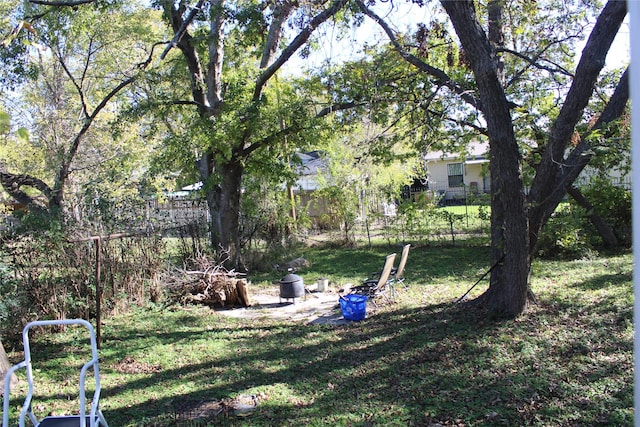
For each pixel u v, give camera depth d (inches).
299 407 191.2
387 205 832.3
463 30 256.5
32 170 765.9
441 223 665.6
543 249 511.5
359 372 226.4
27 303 302.2
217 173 511.8
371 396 197.8
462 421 172.2
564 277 399.9
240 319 354.9
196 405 196.4
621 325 260.7
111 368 248.2
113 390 217.5
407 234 696.4
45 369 249.0
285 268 566.6
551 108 419.5
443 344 254.8
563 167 280.4
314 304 395.5
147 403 201.0
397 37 358.0
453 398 190.9
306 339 289.3
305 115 497.4
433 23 349.1
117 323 339.3
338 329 308.3
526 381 200.8
